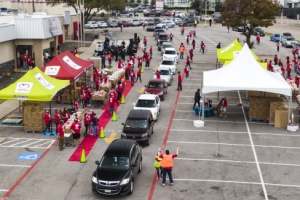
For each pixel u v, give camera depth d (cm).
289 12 11281
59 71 2967
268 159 2144
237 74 2720
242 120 2809
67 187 1828
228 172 1984
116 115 2903
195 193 1767
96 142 2386
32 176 1938
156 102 2861
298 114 2919
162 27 8256
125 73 3988
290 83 3409
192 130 2598
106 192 1689
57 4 7150
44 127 2545
